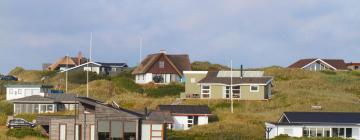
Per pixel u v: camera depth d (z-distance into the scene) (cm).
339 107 13725
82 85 18138
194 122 12681
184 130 11706
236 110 13875
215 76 15462
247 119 12625
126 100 14850
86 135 9206
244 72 15788
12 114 14100
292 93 15175
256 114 13100
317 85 17275
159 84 17700
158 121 9319
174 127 12606
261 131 11494
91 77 19575
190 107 12975
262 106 14138
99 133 9144
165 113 12038
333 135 10950
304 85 17238
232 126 11669
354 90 16900
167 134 10712
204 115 12662
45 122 10225
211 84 14962
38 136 9981
